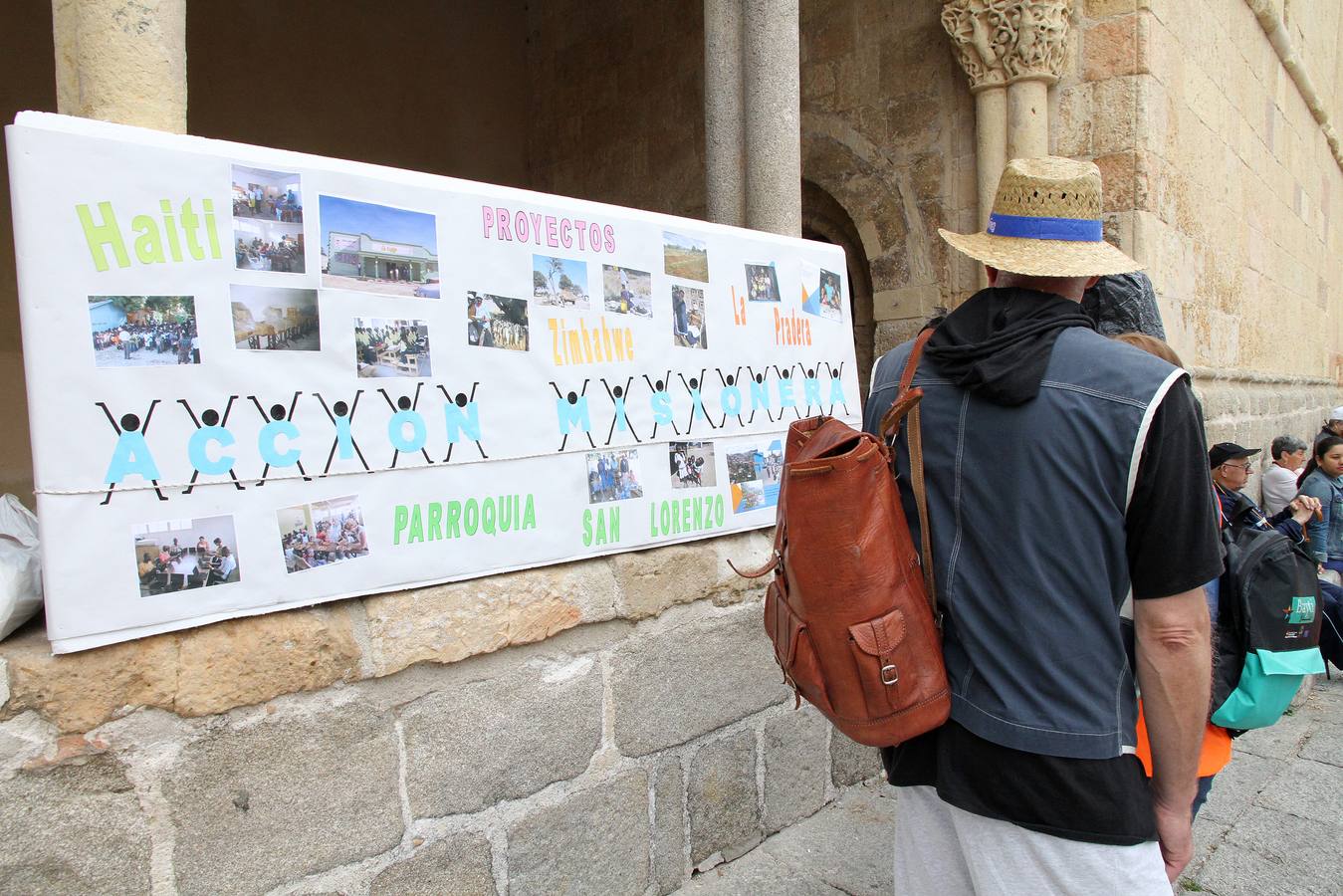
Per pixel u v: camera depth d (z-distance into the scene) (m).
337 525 1.78
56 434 1.43
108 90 1.63
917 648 1.41
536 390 2.15
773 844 2.79
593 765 2.28
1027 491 1.36
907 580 1.42
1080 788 1.32
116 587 1.49
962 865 1.57
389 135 7.85
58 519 1.43
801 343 2.97
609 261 2.34
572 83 8.39
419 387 1.92
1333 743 3.96
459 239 2.00
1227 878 2.83
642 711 2.41
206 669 1.59
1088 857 1.33
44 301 1.43
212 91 6.71
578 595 2.23
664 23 7.42
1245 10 6.46
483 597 2.02
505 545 2.07
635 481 2.39
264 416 1.67
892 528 1.42
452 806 1.97
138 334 1.53
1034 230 1.49
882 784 3.19
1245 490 6.68
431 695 1.94
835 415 3.10
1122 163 4.71
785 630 1.51
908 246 5.58
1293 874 2.84
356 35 7.60
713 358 2.64
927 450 1.50
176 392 1.57
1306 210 9.08
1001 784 1.37
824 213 6.25
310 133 7.30
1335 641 4.50
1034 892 1.38
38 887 1.42
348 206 1.80
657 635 2.45
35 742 1.42
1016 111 4.91
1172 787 1.43
